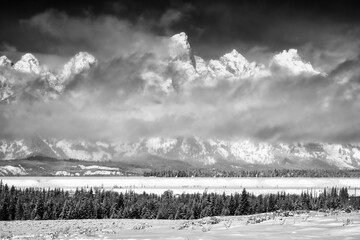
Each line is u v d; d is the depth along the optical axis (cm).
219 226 5897
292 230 4938
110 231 5897
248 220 6334
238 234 4800
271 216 6794
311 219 5825
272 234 4700
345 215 6206
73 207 17338
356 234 4509
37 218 16412
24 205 17238
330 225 5197
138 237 4831
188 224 6706
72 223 9406
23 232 7338
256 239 4366
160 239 4544
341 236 4422
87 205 17762
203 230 5375
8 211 16425
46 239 4941
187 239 4484
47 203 17438
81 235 5253
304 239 4291
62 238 4972
